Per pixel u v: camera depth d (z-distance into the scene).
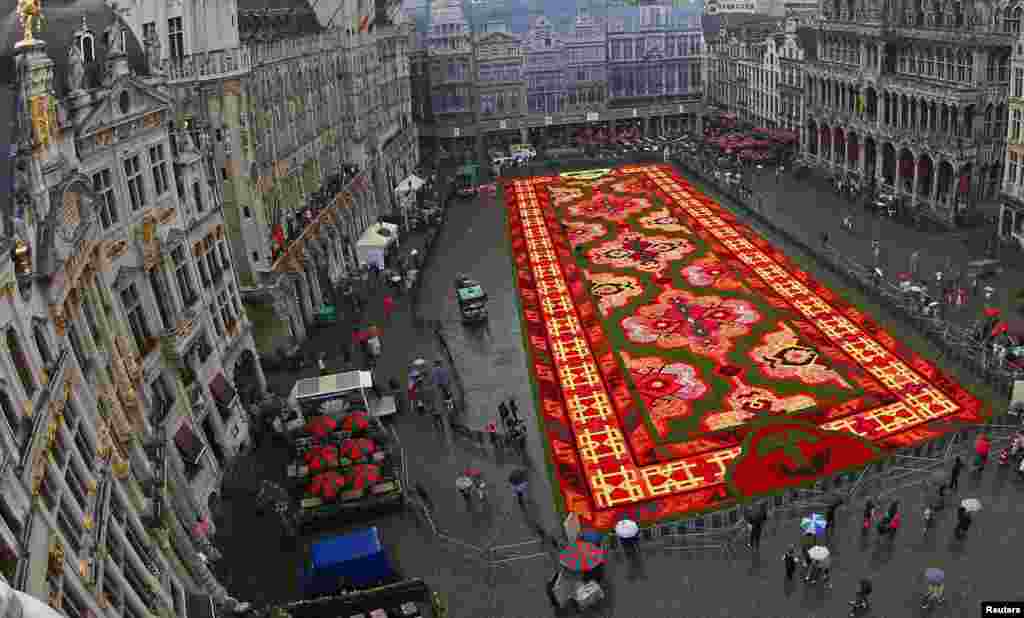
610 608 32.78
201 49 53.09
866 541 34.97
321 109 76.00
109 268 35.06
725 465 41.31
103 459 28.30
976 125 70.62
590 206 91.75
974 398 44.75
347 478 40.78
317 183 74.75
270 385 54.34
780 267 67.19
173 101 45.94
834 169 94.69
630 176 104.69
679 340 55.47
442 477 42.88
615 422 46.31
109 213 35.72
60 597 20.72
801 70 102.94
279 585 35.47
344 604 33.34
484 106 126.31
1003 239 66.81
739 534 36.22
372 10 91.75
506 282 70.50
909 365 49.19
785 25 108.81
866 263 65.50
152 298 38.66
